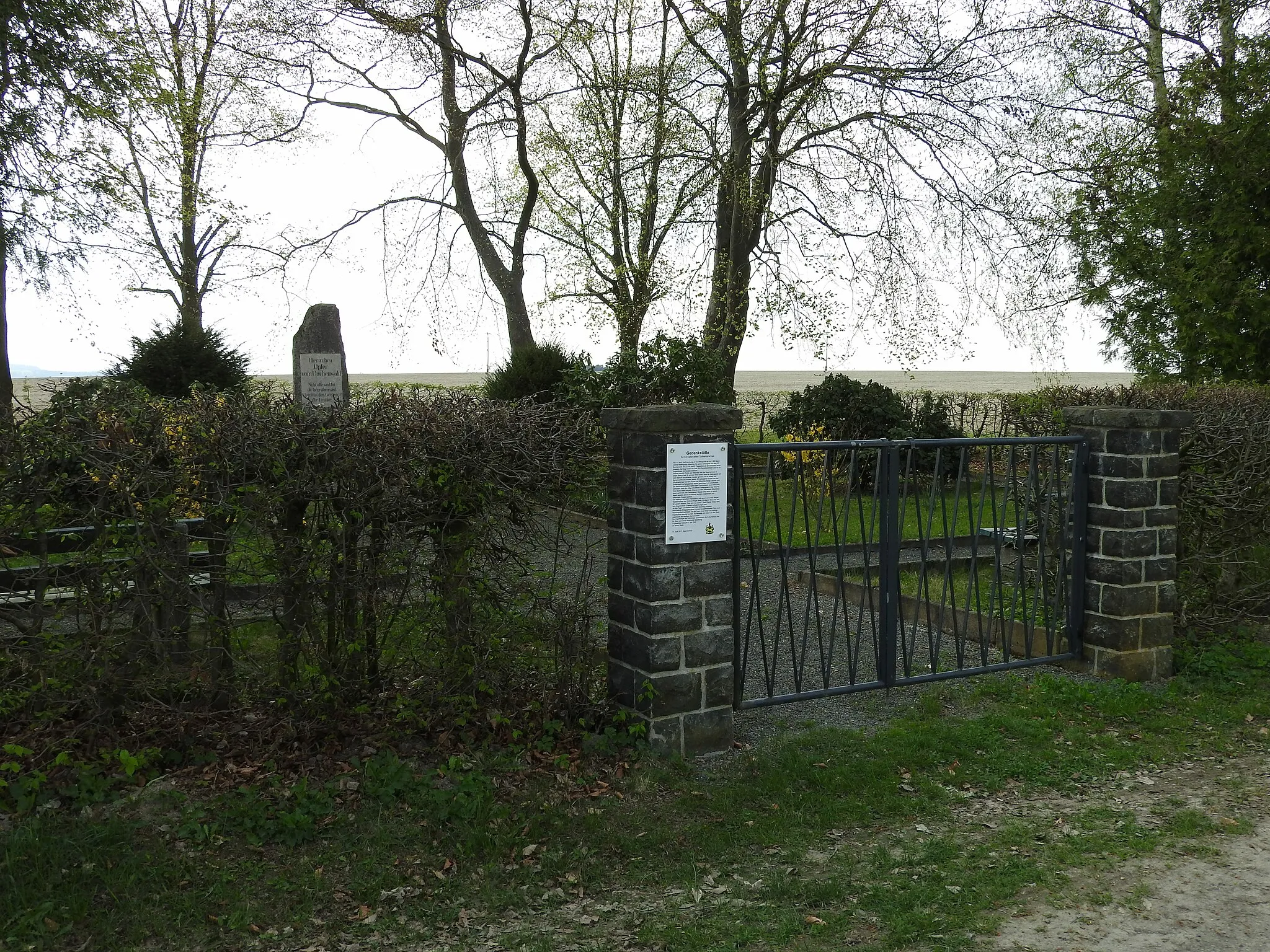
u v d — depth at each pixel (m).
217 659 4.48
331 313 14.29
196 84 19.59
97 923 3.31
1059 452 6.34
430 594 4.61
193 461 4.25
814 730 5.36
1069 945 3.34
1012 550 9.79
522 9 18.20
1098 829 4.27
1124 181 17.22
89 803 3.96
